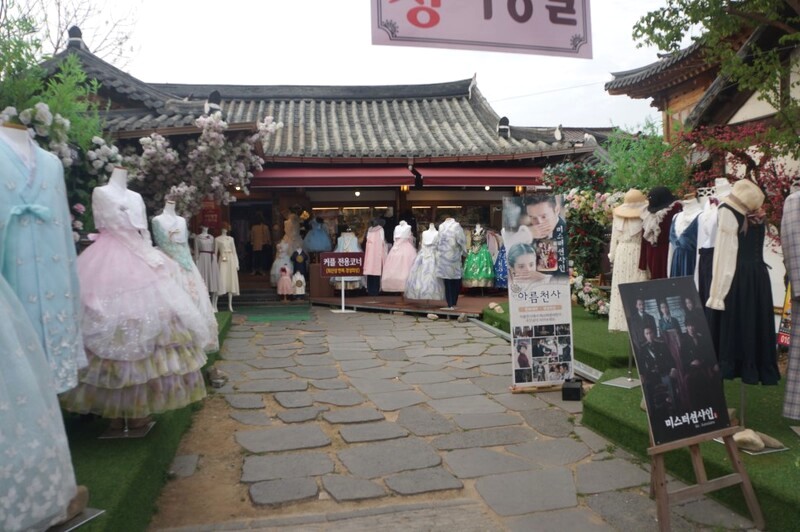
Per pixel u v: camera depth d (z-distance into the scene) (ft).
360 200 44.75
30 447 6.51
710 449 11.53
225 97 53.72
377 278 41.81
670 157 27.30
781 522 9.61
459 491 11.58
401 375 20.81
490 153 41.55
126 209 12.03
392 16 9.77
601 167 35.50
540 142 42.96
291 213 42.93
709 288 13.07
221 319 29.58
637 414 14.03
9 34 13.47
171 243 18.70
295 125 49.47
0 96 12.88
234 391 18.57
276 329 30.63
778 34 19.11
